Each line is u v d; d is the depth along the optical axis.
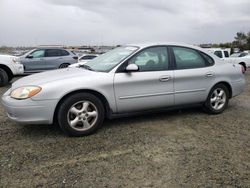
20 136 4.25
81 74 4.39
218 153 3.63
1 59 9.48
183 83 4.96
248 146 3.88
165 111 5.17
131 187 2.83
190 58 5.16
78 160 3.42
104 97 4.34
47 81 4.12
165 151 3.69
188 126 4.75
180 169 3.19
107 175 3.07
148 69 4.68
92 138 4.16
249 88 9.27
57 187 2.82
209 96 5.34
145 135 4.29
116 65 4.50
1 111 5.75
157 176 3.04
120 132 4.43
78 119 4.19
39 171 3.14
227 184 2.88
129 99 4.51
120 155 3.57
